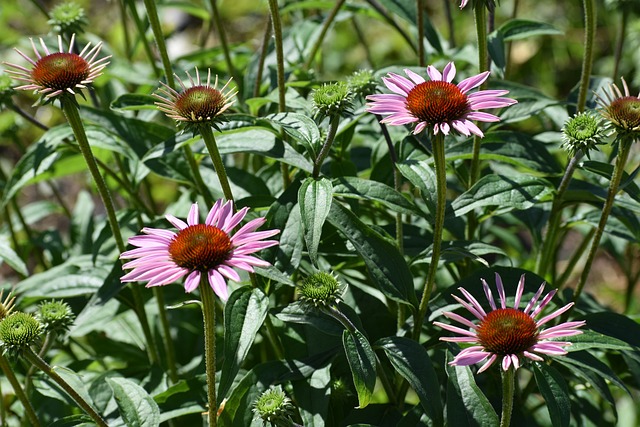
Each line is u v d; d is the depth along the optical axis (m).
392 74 1.50
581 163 1.60
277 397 1.49
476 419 1.49
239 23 3.13
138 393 1.53
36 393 1.75
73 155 1.77
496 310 1.44
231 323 1.48
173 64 1.85
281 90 1.62
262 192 1.72
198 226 1.43
